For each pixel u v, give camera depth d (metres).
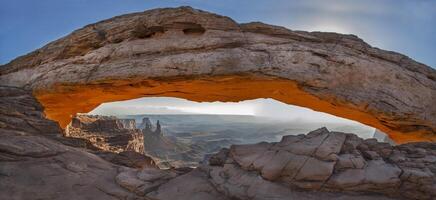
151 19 20.64
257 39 20.25
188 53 19.78
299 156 11.18
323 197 10.26
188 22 20.44
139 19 20.98
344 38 21.33
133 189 11.07
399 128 20.55
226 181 11.31
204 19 20.34
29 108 17.97
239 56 19.38
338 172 10.89
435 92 19.98
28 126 15.77
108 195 10.60
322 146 11.45
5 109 16.33
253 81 19.84
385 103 19.05
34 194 9.88
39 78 22.08
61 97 22.34
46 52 22.89
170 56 19.75
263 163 11.40
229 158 12.57
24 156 11.78
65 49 22.22
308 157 11.09
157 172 12.62
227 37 19.97
